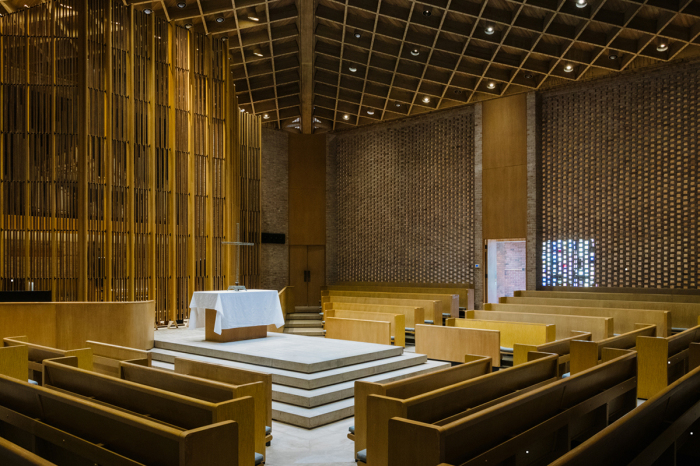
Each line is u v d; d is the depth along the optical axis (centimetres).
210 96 1243
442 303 1287
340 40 1312
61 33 1026
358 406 416
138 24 1112
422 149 1577
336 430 528
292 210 1717
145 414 363
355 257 1698
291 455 452
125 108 1083
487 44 1255
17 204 1002
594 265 1284
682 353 644
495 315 973
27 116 1009
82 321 805
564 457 207
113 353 603
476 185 1452
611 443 245
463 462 281
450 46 1263
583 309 990
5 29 1026
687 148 1172
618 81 1266
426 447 265
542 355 505
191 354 809
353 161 1720
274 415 564
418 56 1323
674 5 980
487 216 1427
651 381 611
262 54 1380
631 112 1247
